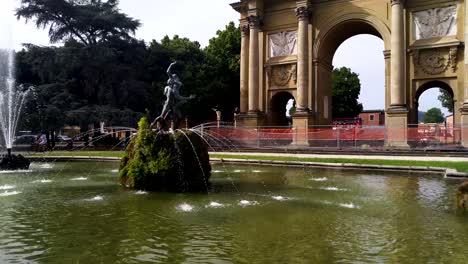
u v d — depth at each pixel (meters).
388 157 29.08
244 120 44.94
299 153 34.38
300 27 41.59
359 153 32.50
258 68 45.22
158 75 55.19
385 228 9.04
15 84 48.84
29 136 53.53
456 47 35.31
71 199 12.87
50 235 8.33
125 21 51.03
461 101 35.09
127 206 11.66
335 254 7.10
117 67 49.41
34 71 49.91
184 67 57.09
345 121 74.88
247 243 7.76
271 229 8.91
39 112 43.81
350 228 9.04
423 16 37.06
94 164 27.91
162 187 14.96
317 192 14.53
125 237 8.18
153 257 6.91
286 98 47.75
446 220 9.89
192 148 15.64
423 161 24.58
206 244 7.68
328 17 41.50
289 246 7.58
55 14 48.62
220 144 42.19
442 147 31.95
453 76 35.59
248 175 20.39
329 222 9.62
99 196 13.52
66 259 6.82
